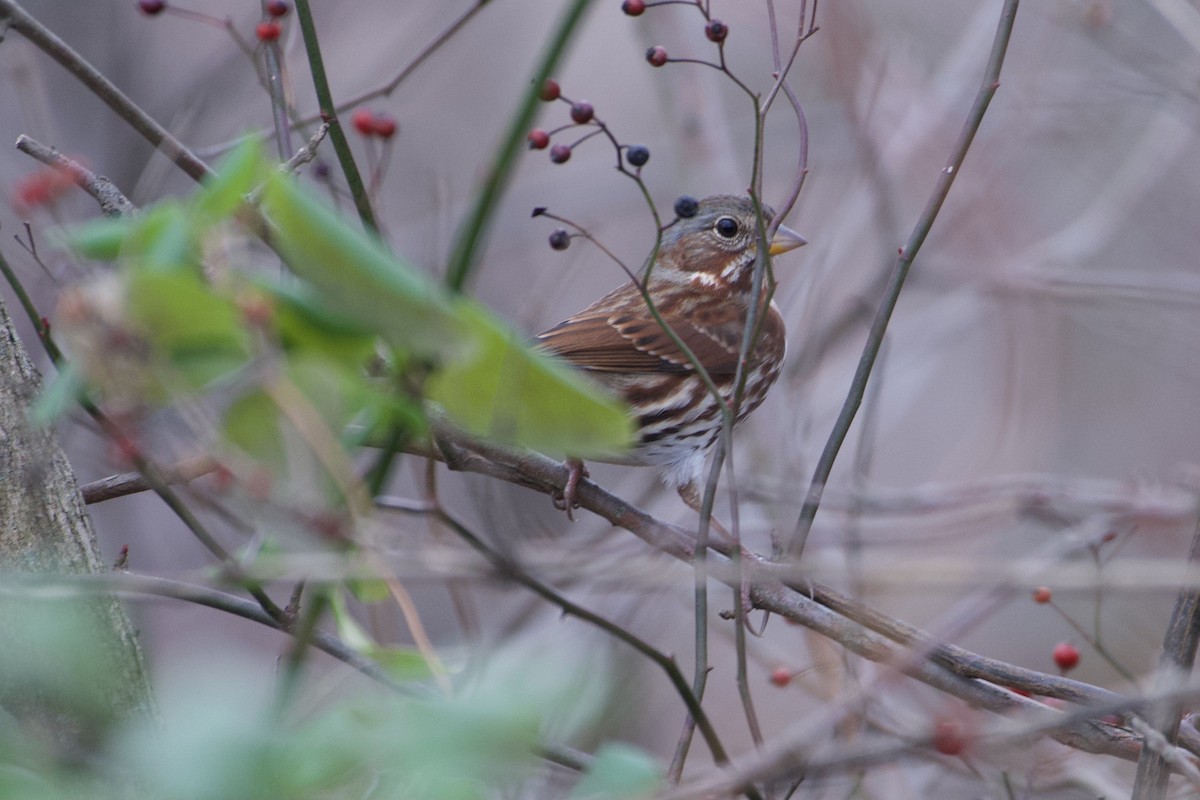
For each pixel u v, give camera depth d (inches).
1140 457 722.2
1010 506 505.7
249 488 170.1
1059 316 682.8
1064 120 676.1
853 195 629.9
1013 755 303.1
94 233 158.9
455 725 151.1
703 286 446.9
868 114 585.6
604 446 171.2
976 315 652.1
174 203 157.6
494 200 212.1
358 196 271.9
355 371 169.2
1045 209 742.5
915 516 541.3
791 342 597.6
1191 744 302.8
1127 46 631.8
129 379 156.5
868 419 392.5
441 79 753.6
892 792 426.0
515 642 442.0
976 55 664.4
